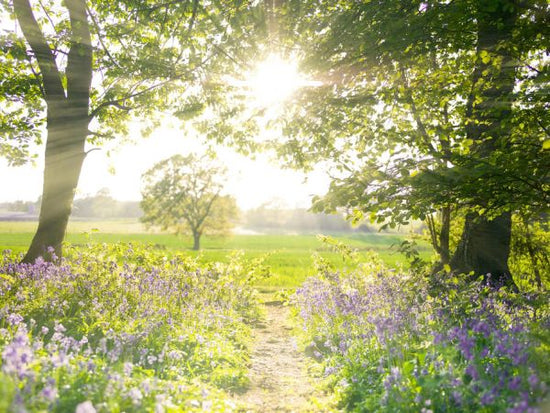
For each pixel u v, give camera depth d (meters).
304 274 30.42
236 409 6.12
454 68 12.05
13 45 13.62
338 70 11.20
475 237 12.49
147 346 7.80
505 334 6.45
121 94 15.95
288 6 11.10
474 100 11.14
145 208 65.19
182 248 66.69
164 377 6.66
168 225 67.06
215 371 7.64
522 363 5.20
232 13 12.34
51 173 15.00
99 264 11.77
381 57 10.67
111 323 8.66
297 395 7.20
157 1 13.43
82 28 14.28
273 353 10.37
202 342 8.65
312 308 11.62
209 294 13.55
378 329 7.09
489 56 9.40
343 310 9.65
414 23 8.84
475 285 9.67
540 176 7.84
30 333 6.59
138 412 4.61
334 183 8.45
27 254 14.68
